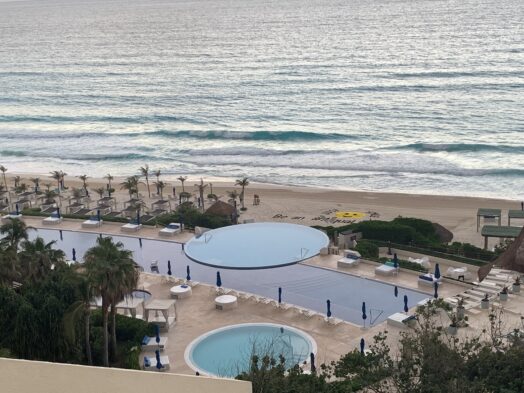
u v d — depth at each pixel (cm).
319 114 13275
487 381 2855
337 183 8869
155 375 1352
